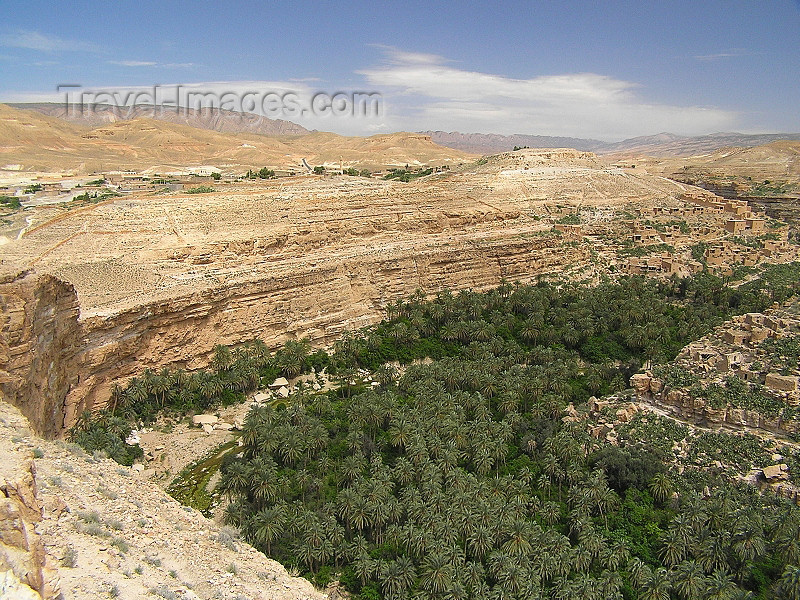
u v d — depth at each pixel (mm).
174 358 87250
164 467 72562
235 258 105500
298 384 92000
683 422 74938
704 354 84688
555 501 64812
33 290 55000
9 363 50656
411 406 81438
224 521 60000
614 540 57844
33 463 30625
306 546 54188
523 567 51312
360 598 51562
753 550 53094
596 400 83438
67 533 29000
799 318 91688
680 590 50781
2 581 19531
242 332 95188
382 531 57875
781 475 62406
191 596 28734
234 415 84625
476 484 61719
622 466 65438
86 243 99375
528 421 78750
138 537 32969
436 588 49219
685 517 57156
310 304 104250
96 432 69125
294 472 67750
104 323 75812
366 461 68688
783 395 71062
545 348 101812
